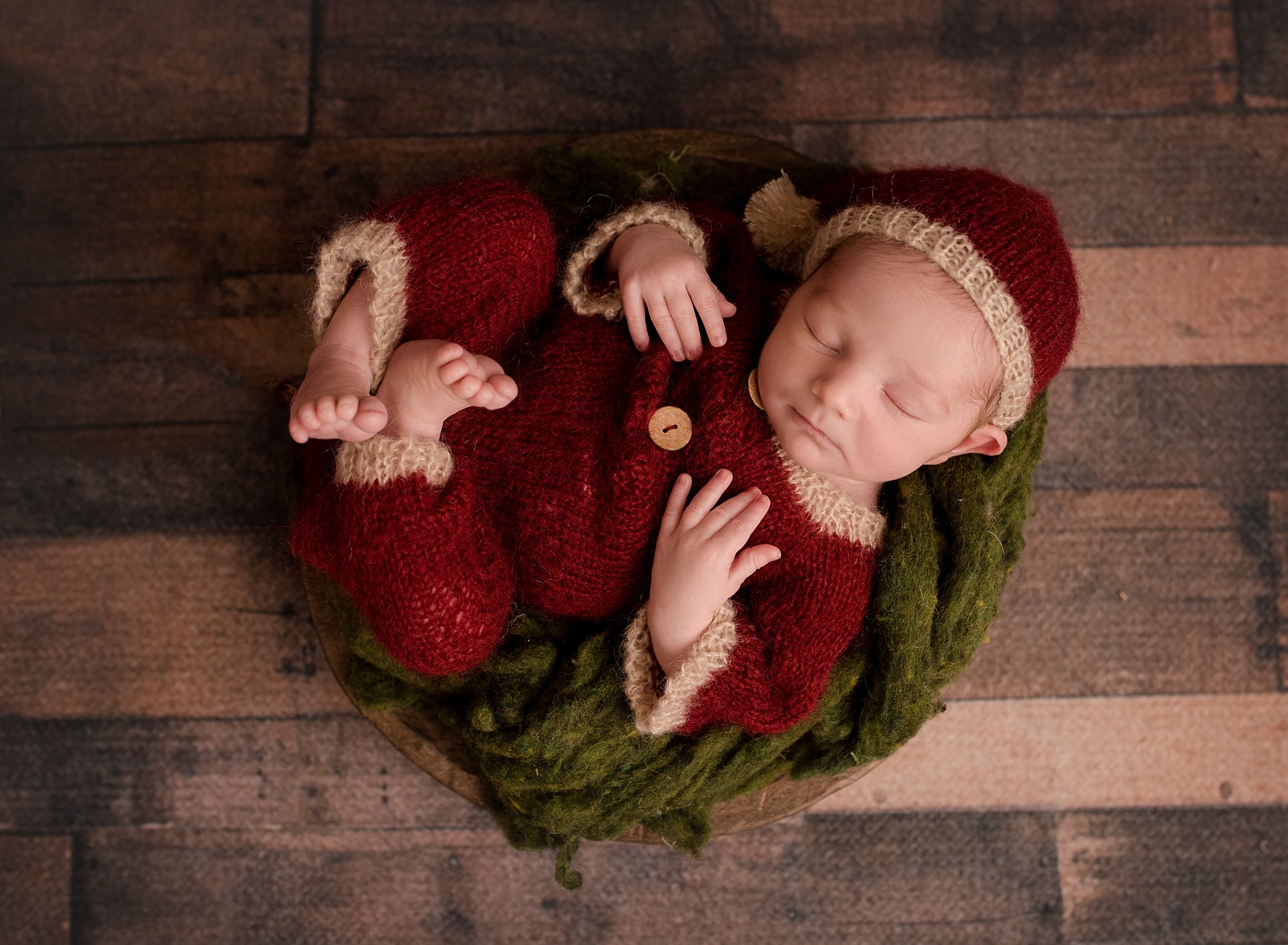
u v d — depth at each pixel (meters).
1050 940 1.53
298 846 1.51
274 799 1.51
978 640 1.24
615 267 1.15
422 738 1.28
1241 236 1.58
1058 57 1.59
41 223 1.53
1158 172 1.58
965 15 1.60
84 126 1.54
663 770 1.18
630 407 1.07
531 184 1.30
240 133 1.55
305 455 1.26
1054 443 1.56
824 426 1.02
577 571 1.12
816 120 1.58
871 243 1.02
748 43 1.59
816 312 1.01
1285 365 1.57
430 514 1.01
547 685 1.18
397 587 1.01
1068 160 1.58
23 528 1.50
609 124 1.57
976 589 1.20
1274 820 1.55
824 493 1.10
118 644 1.50
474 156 1.56
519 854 1.52
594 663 1.15
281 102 1.56
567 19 1.58
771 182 1.20
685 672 1.07
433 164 1.56
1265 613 1.56
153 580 1.51
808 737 1.28
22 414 1.51
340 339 1.05
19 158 1.54
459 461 1.09
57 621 1.50
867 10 1.59
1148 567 1.55
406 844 1.52
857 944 1.53
